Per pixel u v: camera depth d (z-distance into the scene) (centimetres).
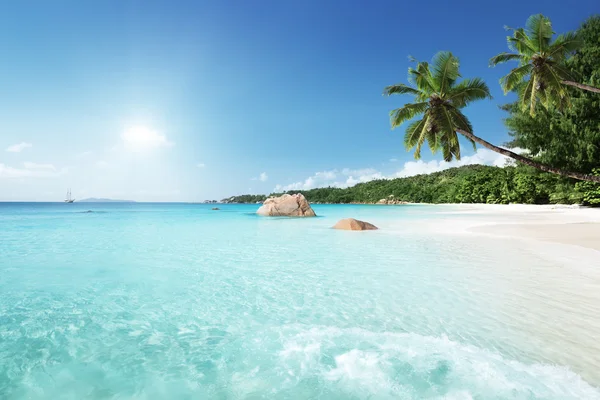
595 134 2970
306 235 1662
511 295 634
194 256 1091
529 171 3931
